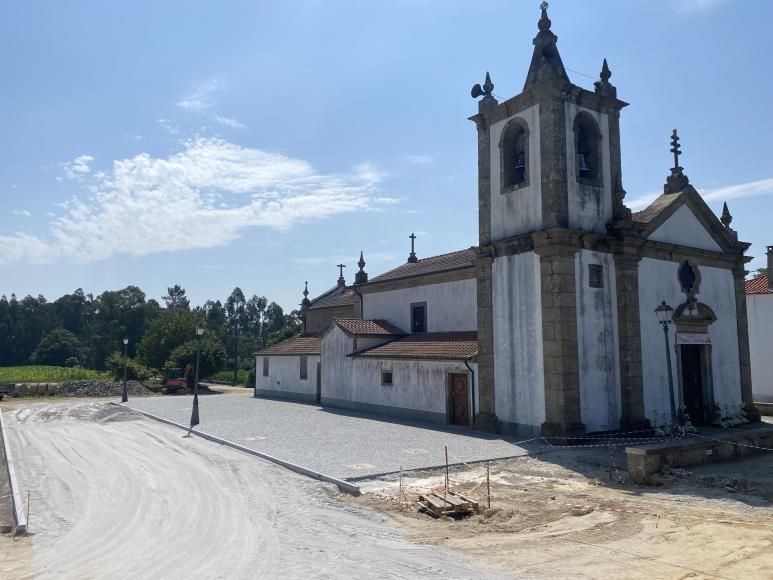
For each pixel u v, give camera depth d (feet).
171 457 58.34
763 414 98.02
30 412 107.55
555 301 62.85
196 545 31.22
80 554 30.17
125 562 28.81
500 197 71.46
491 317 70.95
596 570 26.71
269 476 48.42
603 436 63.16
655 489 43.21
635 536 31.78
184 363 172.76
